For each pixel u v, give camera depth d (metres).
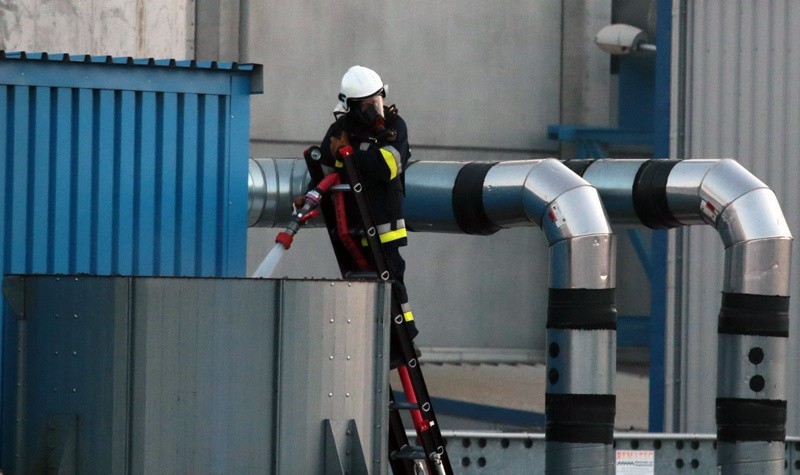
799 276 55.59
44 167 32.25
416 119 101.44
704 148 58.28
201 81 33.62
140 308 24.55
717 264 56.78
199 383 24.62
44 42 40.41
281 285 24.92
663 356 58.53
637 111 102.69
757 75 56.81
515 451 37.50
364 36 100.06
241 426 24.81
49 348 25.50
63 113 32.31
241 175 34.12
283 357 25.02
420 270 101.56
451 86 102.19
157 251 33.31
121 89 32.75
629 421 73.06
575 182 33.19
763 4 56.62
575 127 100.31
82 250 32.62
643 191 35.41
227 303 24.77
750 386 33.81
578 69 104.19
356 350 25.91
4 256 32.00
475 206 35.47
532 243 104.19
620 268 105.00
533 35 103.75
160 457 24.53
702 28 58.38
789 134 56.06
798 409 55.25
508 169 34.88
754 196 33.84
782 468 34.16
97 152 32.69
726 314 34.03
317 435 25.39
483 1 102.69
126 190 32.94
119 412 24.55
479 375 95.12
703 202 34.50
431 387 88.12
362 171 28.75
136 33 41.94
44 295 25.61
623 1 103.00
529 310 104.12
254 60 97.12
